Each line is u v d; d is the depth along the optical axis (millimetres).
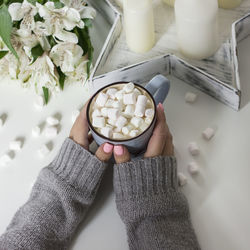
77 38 671
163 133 634
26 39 669
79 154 641
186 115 741
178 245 580
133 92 623
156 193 614
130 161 625
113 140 603
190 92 762
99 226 654
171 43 785
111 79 743
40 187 650
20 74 715
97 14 851
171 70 777
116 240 642
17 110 786
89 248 639
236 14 796
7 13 643
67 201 625
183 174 688
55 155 733
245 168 678
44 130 761
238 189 662
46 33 660
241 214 641
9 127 770
